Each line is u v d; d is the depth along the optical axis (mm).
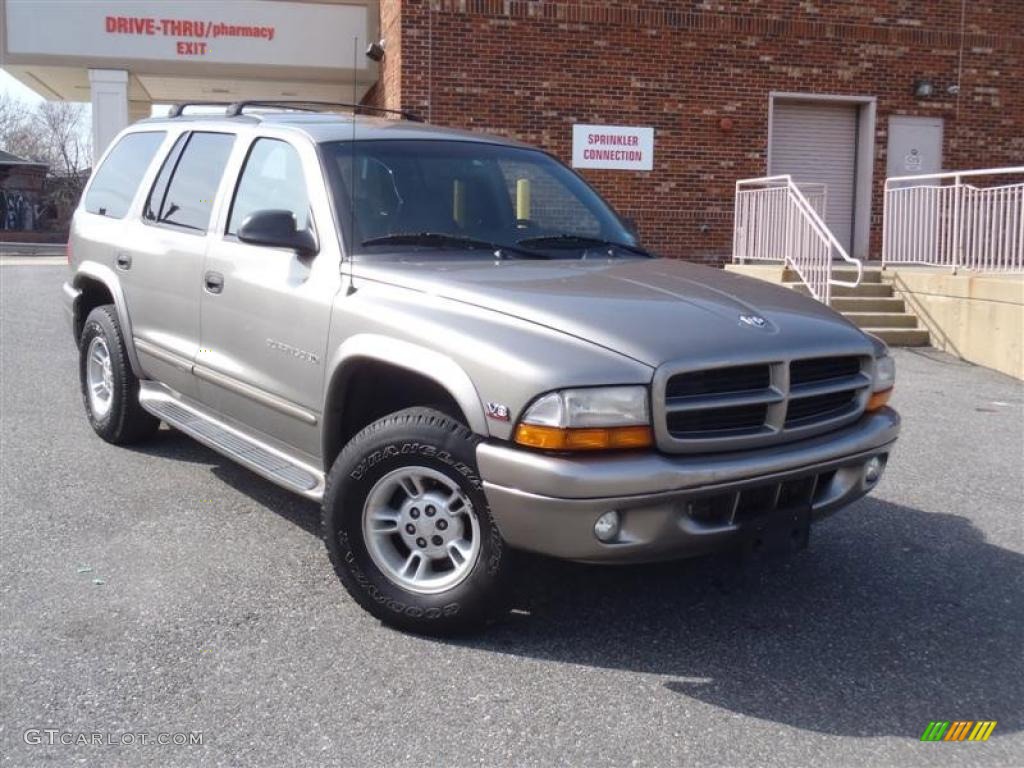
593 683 3752
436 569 4141
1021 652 4086
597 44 17156
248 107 6168
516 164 5398
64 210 43062
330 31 20312
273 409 4812
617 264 4762
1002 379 10562
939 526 5633
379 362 4121
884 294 13234
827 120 18578
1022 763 3307
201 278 5324
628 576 4738
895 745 3395
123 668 3781
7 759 3193
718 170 17844
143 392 6309
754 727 3479
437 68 16703
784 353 3891
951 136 18750
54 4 19688
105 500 5668
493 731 3412
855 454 4109
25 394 8391
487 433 3689
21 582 4535
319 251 4590
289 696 3611
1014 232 11227
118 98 20141
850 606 4492
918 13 18312
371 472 4031
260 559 4848
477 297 3992
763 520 3832
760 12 17656
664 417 3607
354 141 4977
